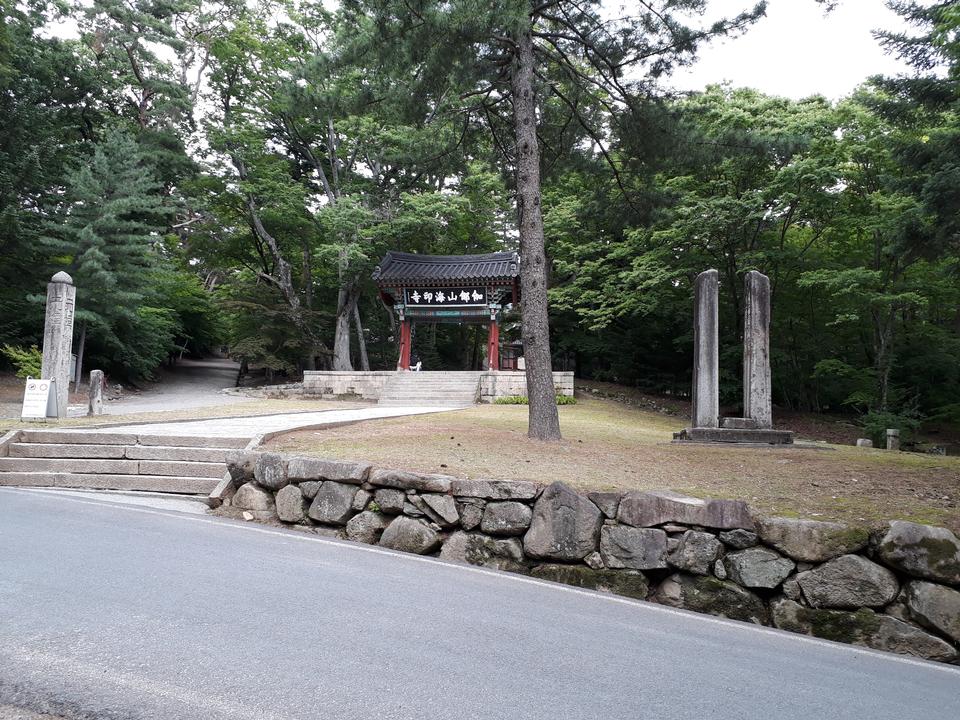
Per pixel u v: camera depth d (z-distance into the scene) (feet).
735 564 17.62
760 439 37.17
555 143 45.88
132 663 9.99
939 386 74.90
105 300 73.51
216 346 166.09
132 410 56.65
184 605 12.98
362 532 21.74
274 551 18.63
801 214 63.36
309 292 110.42
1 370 78.38
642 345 96.17
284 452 27.30
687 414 76.59
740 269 66.64
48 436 31.32
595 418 60.23
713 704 10.15
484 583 17.26
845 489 22.26
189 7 99.19
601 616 15.14
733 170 62.85
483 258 90.68
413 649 11.44
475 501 20.74
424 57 36.06
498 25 31.40
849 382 74.74
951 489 21.95
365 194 96.58
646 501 18.99
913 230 46.03
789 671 12.37
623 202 45.80
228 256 109.70
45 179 81.66
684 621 15.66
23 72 82.94
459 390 80.64
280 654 10.71
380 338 127.34
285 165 99.81
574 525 19.44
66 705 8.60
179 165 96.43
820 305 72.18
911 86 41.78
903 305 63.16
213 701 8.82
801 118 57.77
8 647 10.36
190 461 29.25
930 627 15.42
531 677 10.59
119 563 15.96
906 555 16.02
